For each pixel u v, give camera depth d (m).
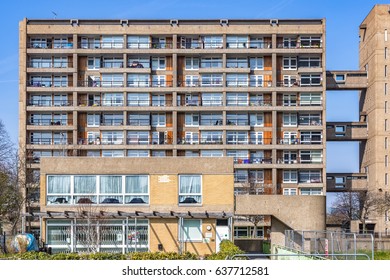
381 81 79.00
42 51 74.56
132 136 74.94
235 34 76.00
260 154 74.75
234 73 75.81
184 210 33.19
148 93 75.19
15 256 23.19
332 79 81.88
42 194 33.59
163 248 32.94
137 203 33.41
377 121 78.31
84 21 75.81
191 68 76.44
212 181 33.41
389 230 74.88
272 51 75.12
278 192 73.75
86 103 75.19
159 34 75.62
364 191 79.69
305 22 76.38
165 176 33.53
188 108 73.88
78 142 74.19
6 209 54.31
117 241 33.06
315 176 74.62
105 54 75.31
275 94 74.62
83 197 33.50
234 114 75.56
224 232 33.19
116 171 33.62
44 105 74.06
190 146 73.06
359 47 88.75
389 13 79.94
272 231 44.53
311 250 35.75
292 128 75.31
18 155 63.47
